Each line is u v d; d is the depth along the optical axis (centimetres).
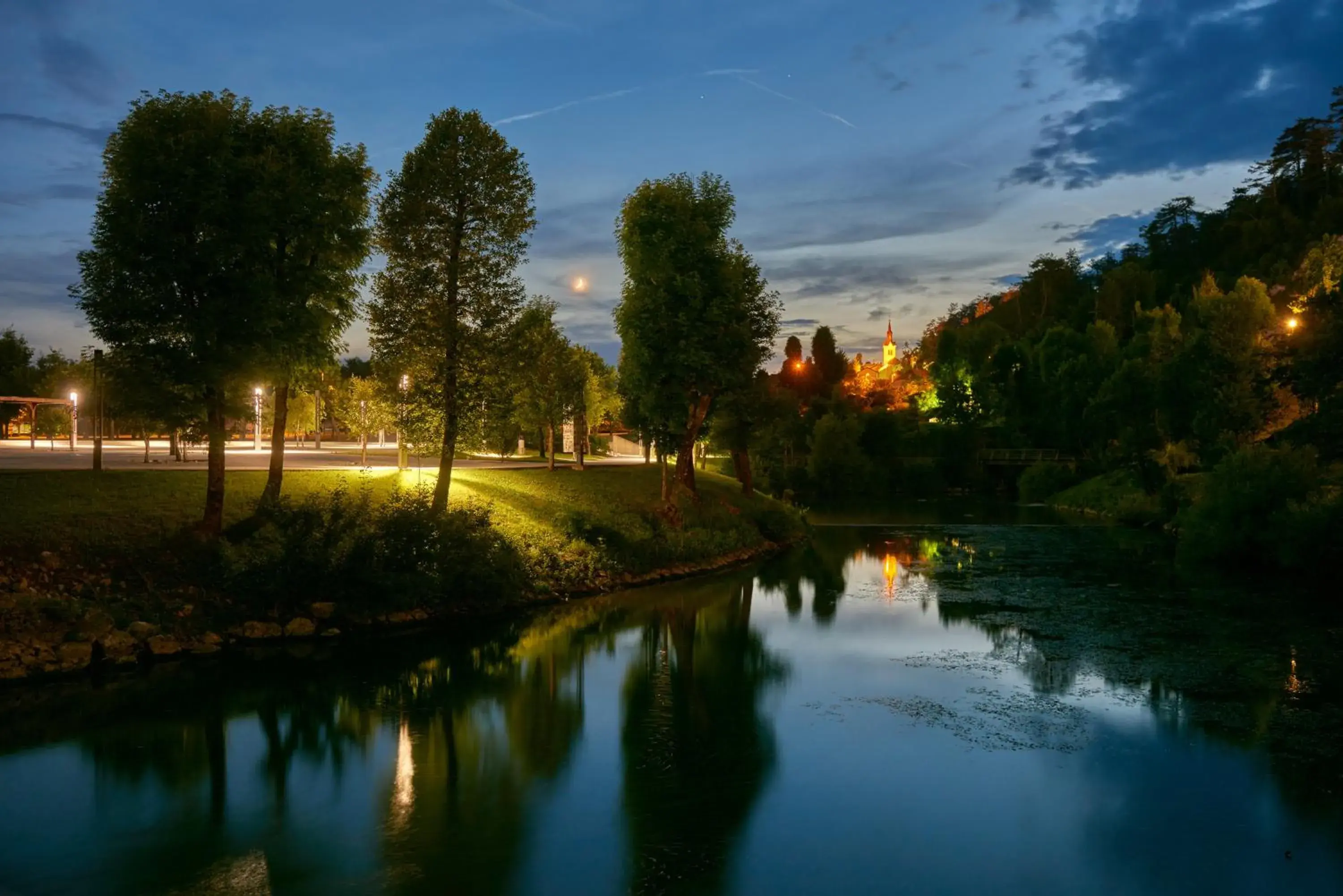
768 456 10688
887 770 1488
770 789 1412
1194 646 2350
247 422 2636
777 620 2792
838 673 2130
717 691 1984
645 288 4075
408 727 1742
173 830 1257
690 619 2820
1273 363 4156
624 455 9694
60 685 1889
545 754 1581
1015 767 1501
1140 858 1173
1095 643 2394
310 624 2372
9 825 1268
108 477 2817
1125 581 3491
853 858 1169
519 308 3066
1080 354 11062
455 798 1381
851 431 10231
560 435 6369
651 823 1284
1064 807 1335
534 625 2709
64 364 8694
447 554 2766
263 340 2398
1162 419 7025
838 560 4284
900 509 8044
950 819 1295
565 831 1258
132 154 2309
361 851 1191
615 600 3155
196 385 2366
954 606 2970
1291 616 2745
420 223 2942
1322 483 3756
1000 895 1074
